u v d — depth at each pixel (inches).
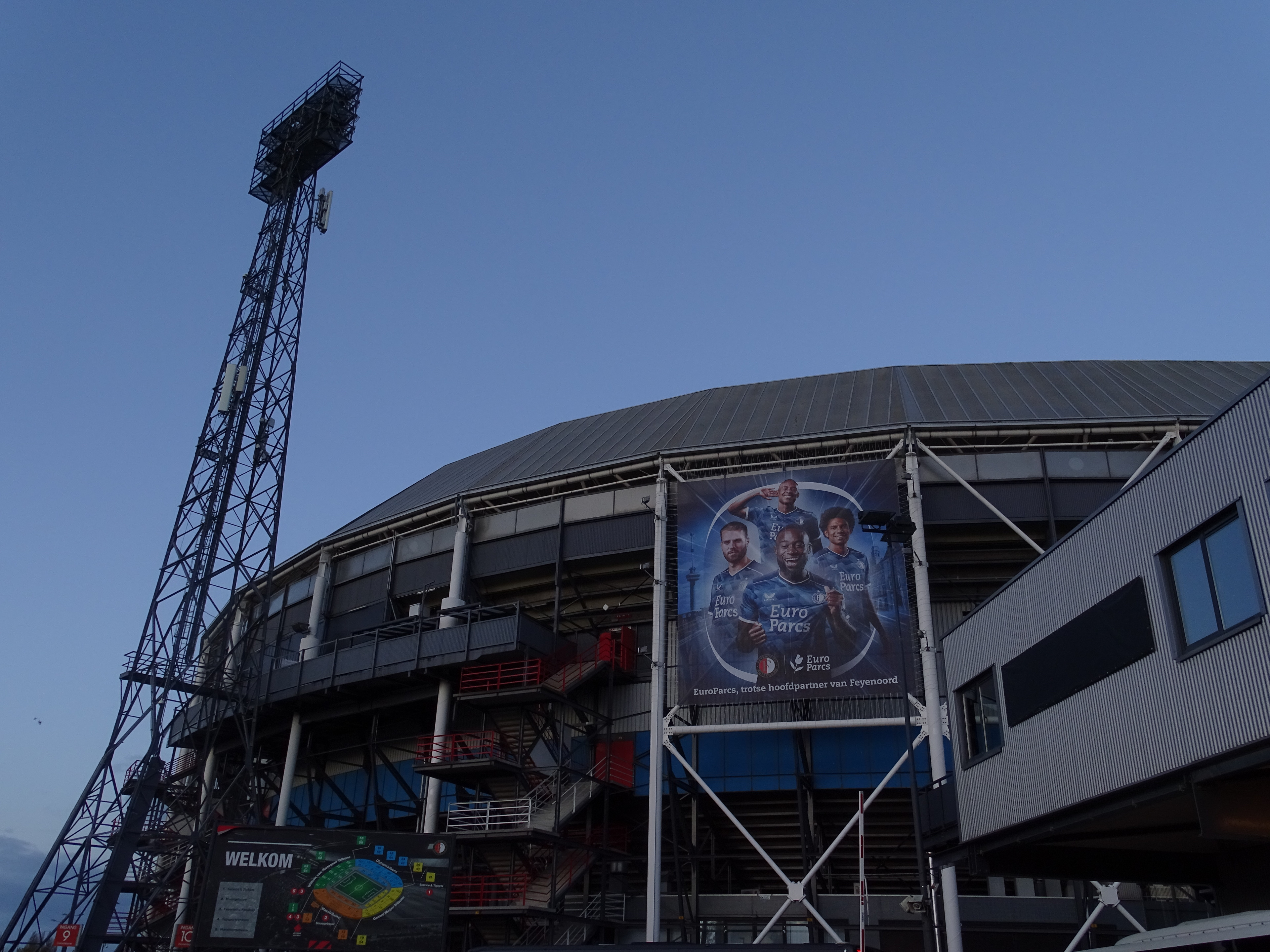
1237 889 1016.2
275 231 2576.3
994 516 1643.7
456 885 1514.5
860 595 1601.9
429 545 1983.3
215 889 1213.7
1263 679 713.0
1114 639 887.7
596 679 1770.4
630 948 921.5
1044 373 2085.4
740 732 1668.3
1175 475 831.1
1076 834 984.9
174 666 2048.5
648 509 1749.5
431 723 1953.7
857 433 1717.5
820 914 1524.4
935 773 1457.9
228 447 2297.0
